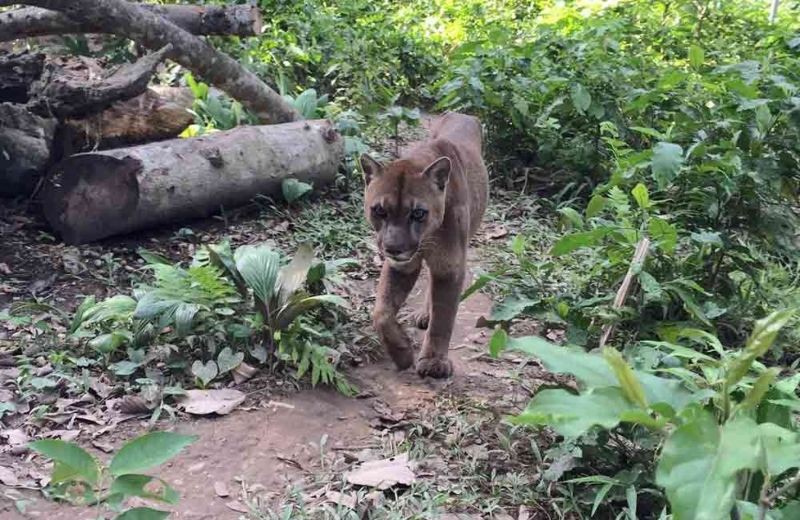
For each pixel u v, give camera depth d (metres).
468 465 1.55
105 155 2.36
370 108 3.45
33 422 1.63
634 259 1.81
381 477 1.49
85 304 1.92
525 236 2.74
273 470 1.54
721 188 2.10
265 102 2.98
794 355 2.02
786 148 2.22
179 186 2.48
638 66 3.43
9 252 2.33
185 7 2.84
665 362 1.54
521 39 4.70
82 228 2.39
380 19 5.02
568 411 0.96
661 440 1.40
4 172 2.54
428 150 2.04
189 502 1.44
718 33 4.88
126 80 2.43
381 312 1.90
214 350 1.83
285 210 2.76
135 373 1.80
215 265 1.96
